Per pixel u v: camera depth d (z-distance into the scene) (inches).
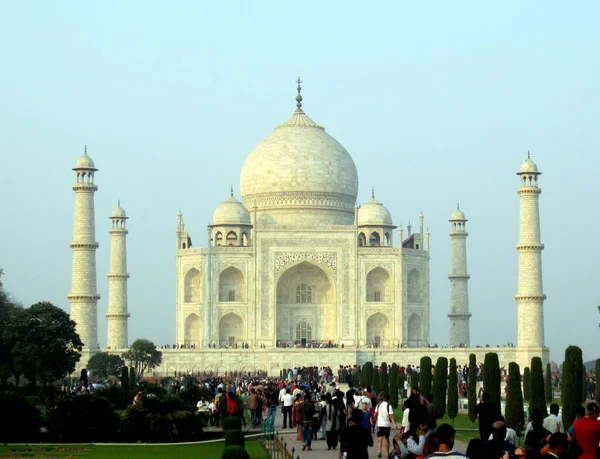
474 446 1884.8
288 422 4854.8
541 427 2380.7
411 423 2295.8
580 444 2180.1
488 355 4148.6
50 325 6638.8
